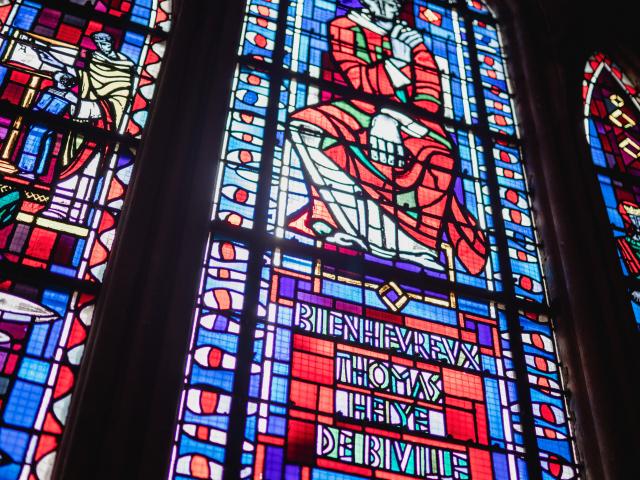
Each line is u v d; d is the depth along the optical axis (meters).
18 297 4.02
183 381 3.96
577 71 6.21
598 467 4.31
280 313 4.38
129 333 3.92
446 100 5.87
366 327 4.49
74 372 3.87
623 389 4.50
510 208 5.39
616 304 4.88
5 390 3.74
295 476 3.90
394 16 6.27
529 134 5.80
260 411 4.04
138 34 5.33
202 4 5.45
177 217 4.40
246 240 4.60
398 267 4.81
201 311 4.25
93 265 4.23
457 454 4.21
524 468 4.27
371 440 4.11
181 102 4.89
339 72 5.70
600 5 6.70
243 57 5.44
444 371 4.47
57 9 5.25
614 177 5.91
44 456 3.62
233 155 4.91
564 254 5.11
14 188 4.36
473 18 6.55
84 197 4.46
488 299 4.87
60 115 4.76
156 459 3.63
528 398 4.52
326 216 4.88
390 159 5.32
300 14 5.92
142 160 4.55
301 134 5.20
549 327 4.89
